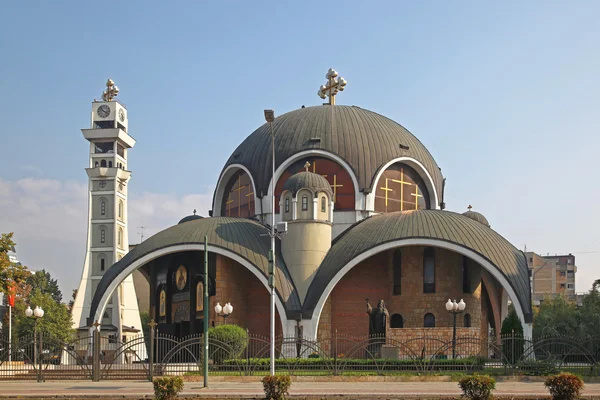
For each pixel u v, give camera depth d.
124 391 28.56
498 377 34.53
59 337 68.38
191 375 34.84
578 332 58.94
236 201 56.44
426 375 34.75
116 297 73.38
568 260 125.75
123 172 79.19
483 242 45.88
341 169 52.19
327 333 47.38
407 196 53.91
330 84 59.44
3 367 40.75
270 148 53.84
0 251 39.94
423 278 47.25
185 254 51.44
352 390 28.97
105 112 80.25
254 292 49.91
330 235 48.69
